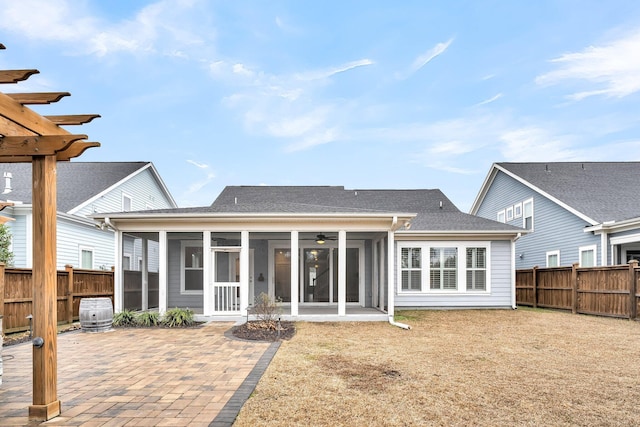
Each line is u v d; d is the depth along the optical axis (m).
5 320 8.59
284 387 4.93
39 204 3.98
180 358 6.45
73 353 6.85
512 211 19.95
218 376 5.40
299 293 13.56
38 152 3.90
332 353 6.83
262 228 10.97
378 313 11.45
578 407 4.36
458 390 4.88
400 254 14.27
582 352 7.05
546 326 10.09
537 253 17.78
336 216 10.67
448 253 14.30
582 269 12.77
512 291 14.26
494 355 6.78
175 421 3.87
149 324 10.00
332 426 3.80
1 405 4.34
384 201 18.70
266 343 7.68
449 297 14.16
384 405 4.35
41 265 3.96
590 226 14.24
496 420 3.99
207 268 10.88
